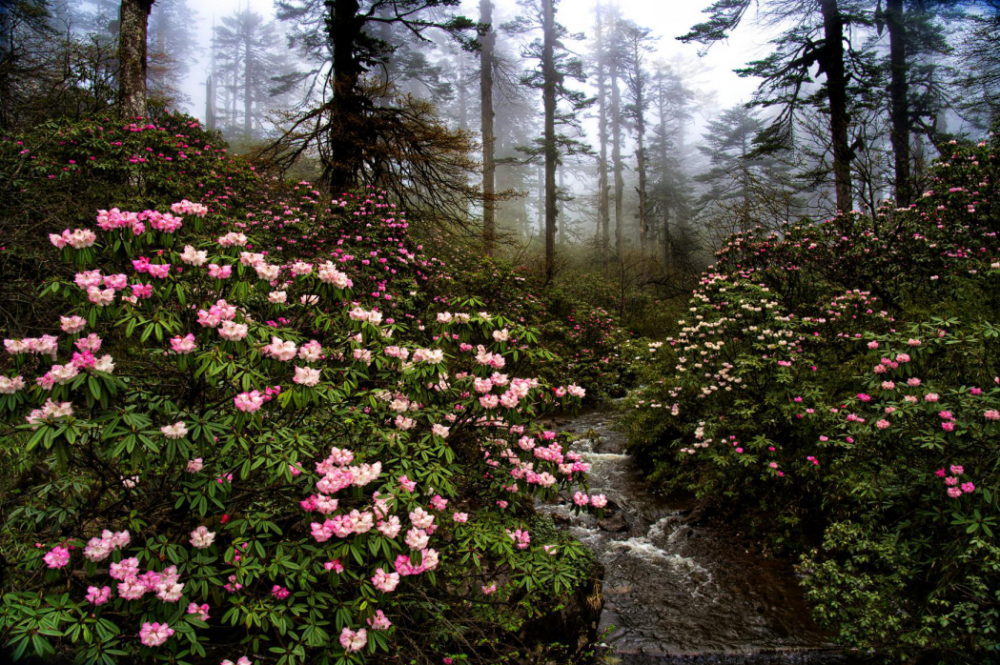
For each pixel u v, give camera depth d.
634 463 6.62
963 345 3.37
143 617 1.80
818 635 3.45
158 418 2.09
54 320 4.32
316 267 2.67
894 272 6.39
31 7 9.80
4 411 1.75
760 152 12.09
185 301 2.14
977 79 13.93
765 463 4.74
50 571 1.82
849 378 4.57
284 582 2.18
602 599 3.85
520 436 3.15
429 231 9.74
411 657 2.38
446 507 2.74
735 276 7.12
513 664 2.78
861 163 8.76
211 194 6.76
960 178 6.16
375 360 2.76
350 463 2.35
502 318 2.93
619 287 15.85
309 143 8.41
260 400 2.01
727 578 4.14
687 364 6.25
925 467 3.15
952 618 2.62
